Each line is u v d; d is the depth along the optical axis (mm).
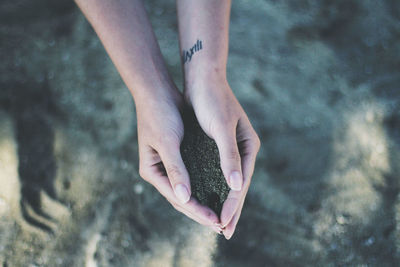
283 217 630
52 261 601
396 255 613
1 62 699
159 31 734
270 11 773
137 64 522
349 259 614
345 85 711
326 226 629
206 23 528
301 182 648
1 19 735
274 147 663
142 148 516
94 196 631
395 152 665
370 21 773
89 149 652
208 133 514
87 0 517
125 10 525
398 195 642
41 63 705
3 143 637
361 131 678
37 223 615
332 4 794
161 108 514
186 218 619
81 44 722
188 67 535
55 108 675
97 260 600
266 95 694
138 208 624
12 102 668
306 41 746
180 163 485
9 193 619
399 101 697
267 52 728
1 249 599
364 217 633
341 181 650
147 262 599
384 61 735
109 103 679
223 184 496
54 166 640
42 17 743
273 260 609
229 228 498
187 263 599
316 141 670
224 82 521
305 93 701
